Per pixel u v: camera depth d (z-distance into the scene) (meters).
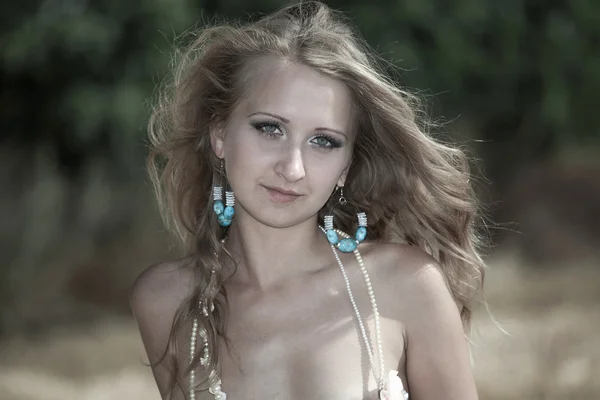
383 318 3.72
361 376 3.62
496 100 14.59
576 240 13.33
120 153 13.58
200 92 3.92
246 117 3.63
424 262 3.81
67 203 14.05
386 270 3.79
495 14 13.88
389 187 4.00
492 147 15.14
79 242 13.72
